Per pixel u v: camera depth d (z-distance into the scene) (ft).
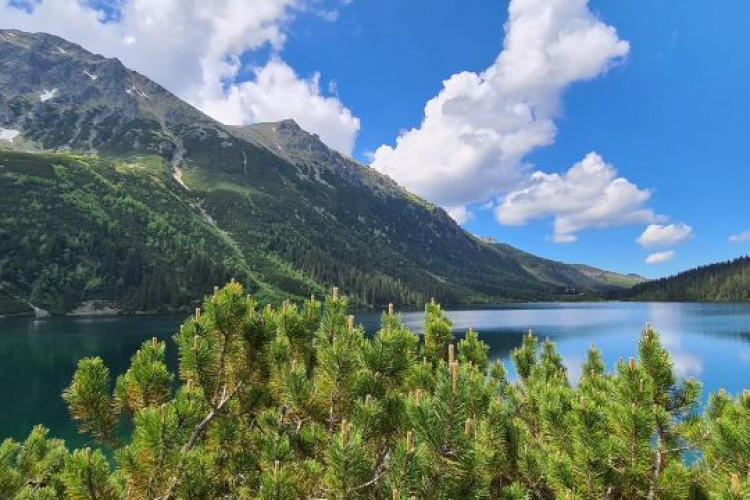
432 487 15.26
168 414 16.65
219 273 597.52
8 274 480.64
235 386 22.06
